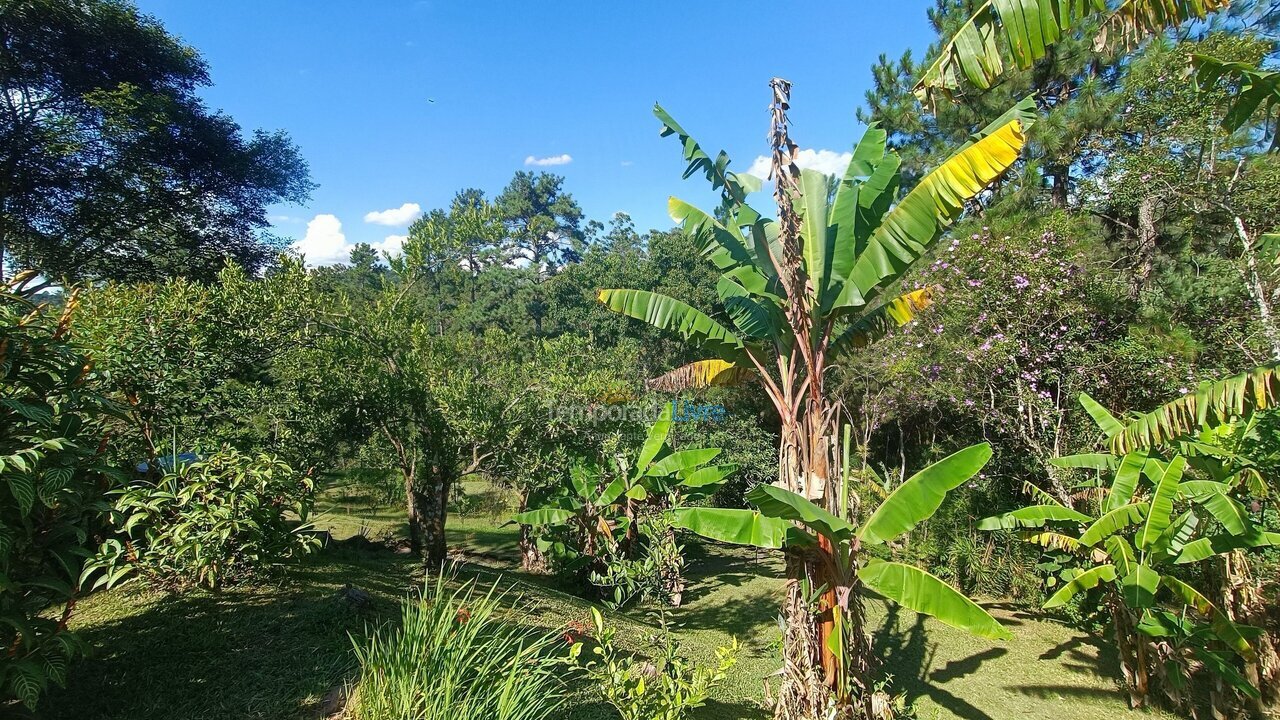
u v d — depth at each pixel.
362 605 4.78
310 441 7.00
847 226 4.81
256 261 19.78
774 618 7.86
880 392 11.05
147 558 4.45
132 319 5.60
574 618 6.40
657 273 21.44
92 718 3.16
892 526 4.11
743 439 13.27
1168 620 5.31
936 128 12.12
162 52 16.77
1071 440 7.88
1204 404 3.80
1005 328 8.09
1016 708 5.76
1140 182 7.54
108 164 15.53
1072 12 3.01
